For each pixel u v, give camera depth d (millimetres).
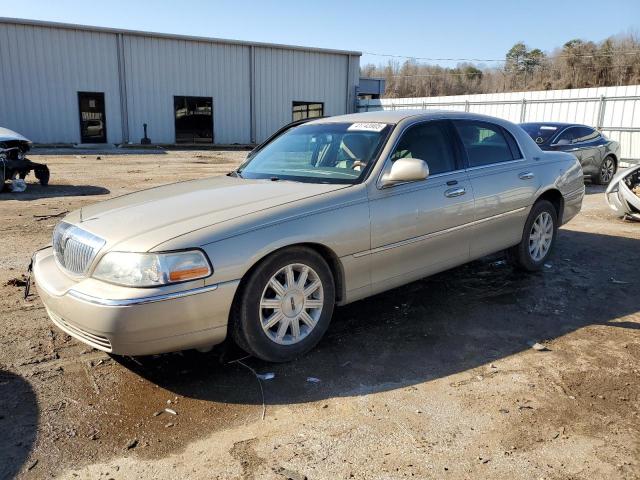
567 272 5852
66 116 26062
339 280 3922
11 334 4086
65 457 2715
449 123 4863
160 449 2793
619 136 19328
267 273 3477
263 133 31391
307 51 31781
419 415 3113
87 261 3301
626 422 3057
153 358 3762
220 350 3881
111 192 11414
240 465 2672
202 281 3178
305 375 3566
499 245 5168
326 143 4602
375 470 2639
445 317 4582
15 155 11359
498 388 3420
